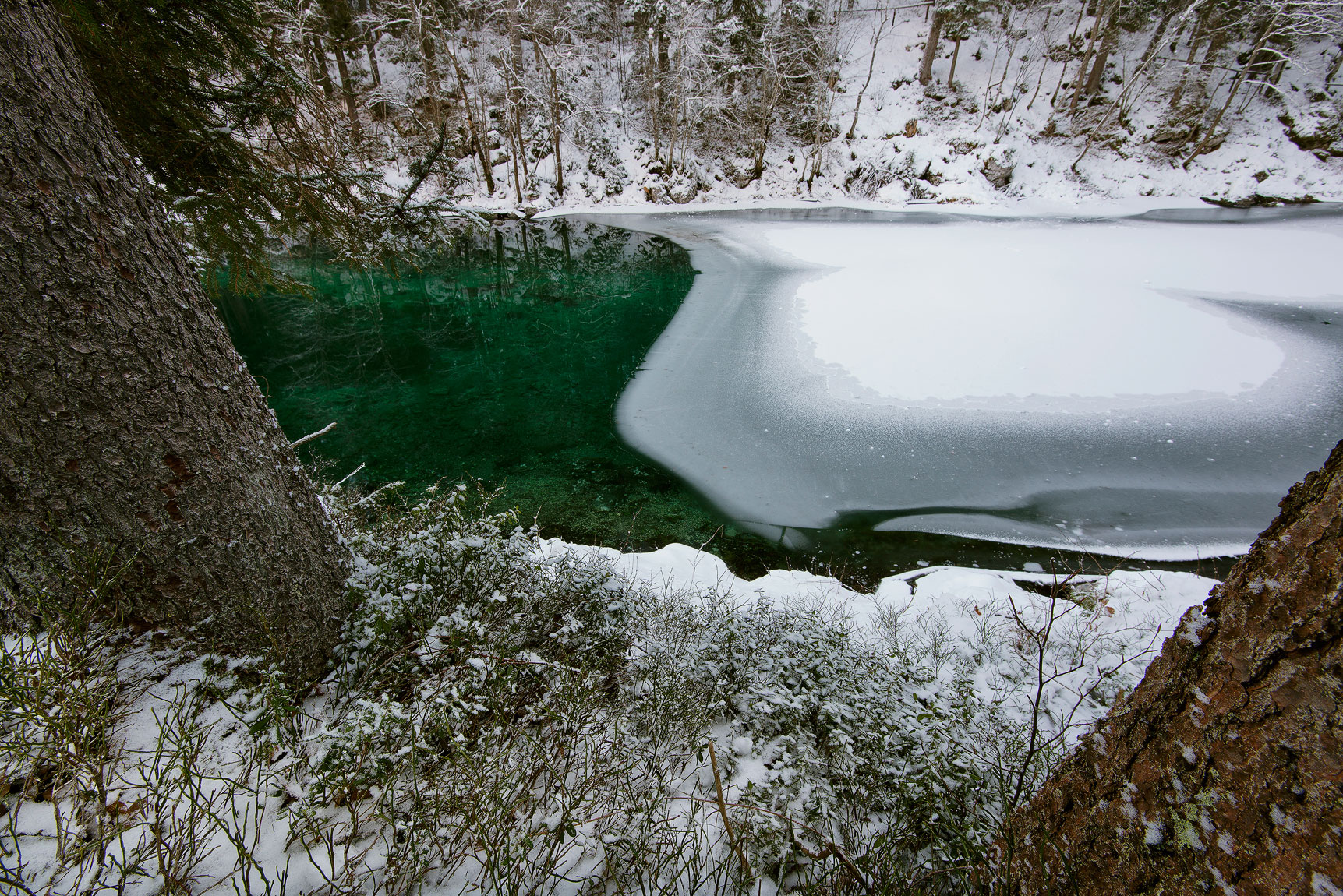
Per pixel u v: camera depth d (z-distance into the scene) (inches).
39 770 54.8
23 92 49.2
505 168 1048.2
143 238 58.9
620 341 486.3
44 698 57.1
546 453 330.6
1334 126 945.5
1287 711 29.7
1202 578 200.1
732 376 414.3
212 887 51.1
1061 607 181.9
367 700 65.4
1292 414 343.0
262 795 59.6
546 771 72.6
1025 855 49.1
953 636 162.7
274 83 122.4
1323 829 27.4
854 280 598.2
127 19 92.5
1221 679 33.9
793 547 258.2
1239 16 940.6
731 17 1009.5
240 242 131.0
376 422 365.7
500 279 668.1
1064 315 485.1
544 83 993.5
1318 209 879.7
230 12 106.7
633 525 270.8
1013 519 272.8
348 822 59.6
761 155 1099.9
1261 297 519.2
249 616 69.6
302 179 137.2
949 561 248.8
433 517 112.6
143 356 58.5
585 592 104.7
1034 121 1056.8
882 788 75.9
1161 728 37.9
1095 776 43.0
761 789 73.1
